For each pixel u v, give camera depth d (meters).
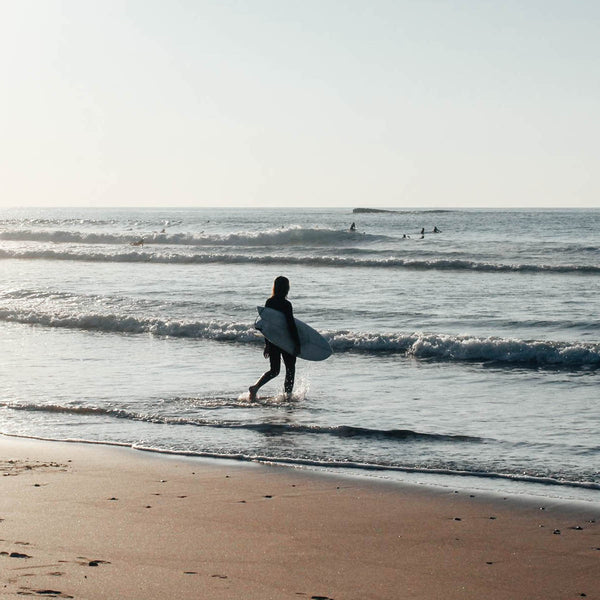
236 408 11.04
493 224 102.19
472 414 10.59
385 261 38.16
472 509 6.62
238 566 5.16
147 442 9.17
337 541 5.76
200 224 103.38
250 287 27.88
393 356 15.62
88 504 6.66
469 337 15.84
